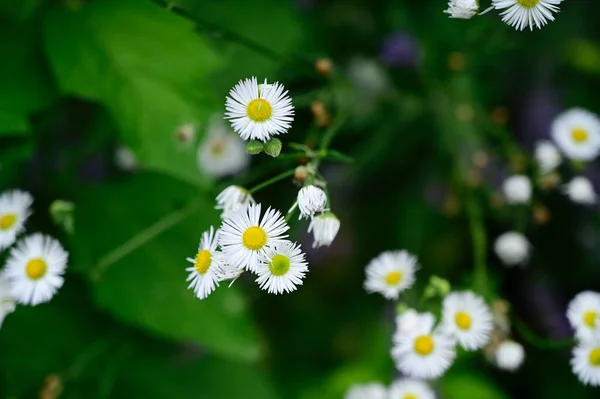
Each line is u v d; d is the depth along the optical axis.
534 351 0.48
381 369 0.47
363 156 0.49
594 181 0.48
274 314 0.50
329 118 0.44
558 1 0.37
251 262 0.36
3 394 0.43
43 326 0.44
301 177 0.38
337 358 0.49
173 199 0.44
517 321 0.46
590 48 0.50
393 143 0.50
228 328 0.43
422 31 0.50
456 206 0.47
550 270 0.49
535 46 0.50
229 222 0.36
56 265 0.41
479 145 0.48
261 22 0.46
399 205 0.51
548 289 0.49
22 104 0.42
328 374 0.48
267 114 0.36
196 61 0.43
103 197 0.44
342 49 0.51
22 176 0.45
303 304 0.50
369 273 0.42
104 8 0.43
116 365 0.44
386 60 0.49
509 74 0.50
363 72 0.49
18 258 0.41
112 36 0.43
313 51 0.49
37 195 0.45
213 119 0.43
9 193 0.43
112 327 0.44
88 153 0.46
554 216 0.49
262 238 0.36
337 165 0.49
